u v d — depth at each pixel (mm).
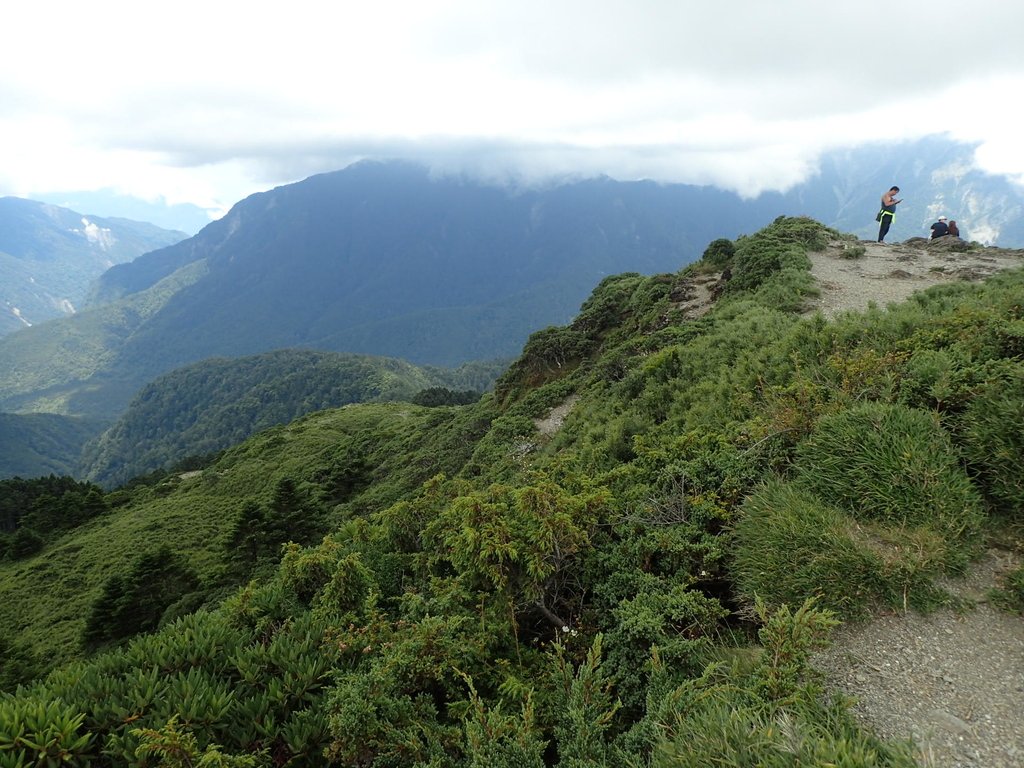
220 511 53781
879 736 3043
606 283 40719
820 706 3107
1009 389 4930
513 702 4016
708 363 13000
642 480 6965
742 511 5305
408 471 34812
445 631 4312
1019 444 4539
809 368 8359
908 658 3604
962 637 3688
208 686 3688
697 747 2855
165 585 26500
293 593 5680
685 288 26062
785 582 4273
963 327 7102
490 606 5027
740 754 2717
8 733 3004
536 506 5453
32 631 35625
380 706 3654
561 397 25359
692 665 3924
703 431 7863
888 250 21734
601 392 19812
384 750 3406
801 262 19031
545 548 4973
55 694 3541
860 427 5160
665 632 4258
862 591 4043
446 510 6512
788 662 3297
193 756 3080
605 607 5074
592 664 3645
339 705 3568
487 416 35094
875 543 4371
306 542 28250
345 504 35406
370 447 56875
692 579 4781
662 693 3611
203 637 4203
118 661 3998
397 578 6164
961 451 4867
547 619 5402
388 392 186375
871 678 3502
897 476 4633
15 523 76750
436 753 3320
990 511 4633
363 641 4371
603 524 5965
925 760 2715
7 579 47344
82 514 67875
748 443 6477
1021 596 3844
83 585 42406
